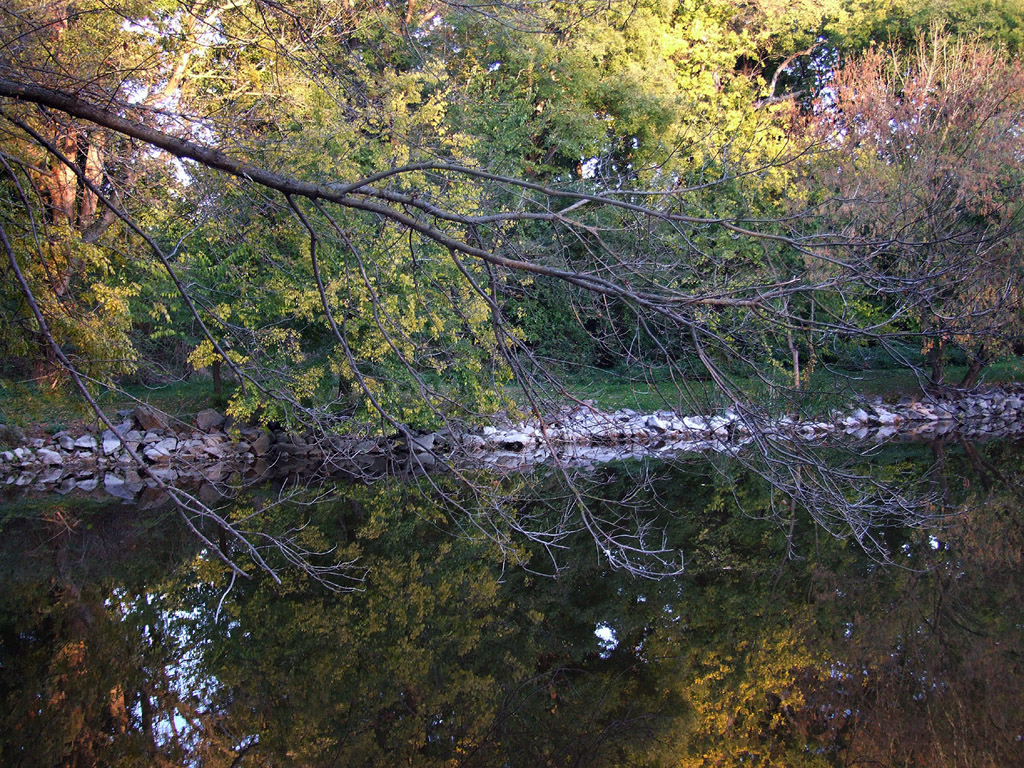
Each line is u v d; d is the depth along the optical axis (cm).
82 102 419
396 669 664
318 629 746
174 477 1370
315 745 542
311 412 507
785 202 1092
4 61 443
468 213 839
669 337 442
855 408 1736
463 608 806
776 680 654
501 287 452
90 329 677
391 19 743
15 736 541
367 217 822
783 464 393
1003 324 429
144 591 830
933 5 2105
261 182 407
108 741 540
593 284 383
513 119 1608
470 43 1470
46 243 632
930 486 1200
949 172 763
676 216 396
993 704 611
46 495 1228
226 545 998
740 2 2031
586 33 1655
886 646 714
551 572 910
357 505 1206
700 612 796
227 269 719
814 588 858
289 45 632
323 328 1200
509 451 1503
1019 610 793
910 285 377
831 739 563
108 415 1480
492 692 627
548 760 528
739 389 396
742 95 2052
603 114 1875
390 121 708
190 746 538
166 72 715
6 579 852
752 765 527
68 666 653
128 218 414
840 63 2281
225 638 720
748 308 385
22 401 813
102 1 593
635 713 595
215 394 1580
